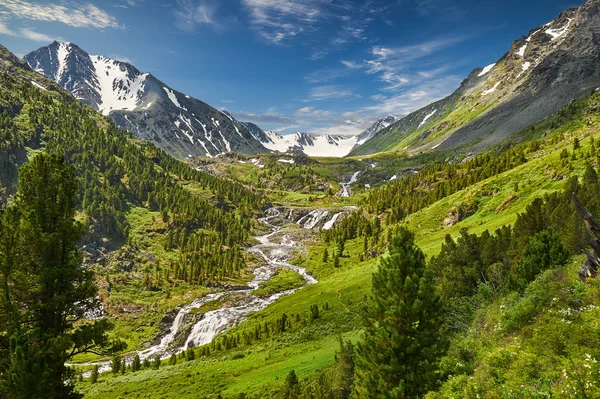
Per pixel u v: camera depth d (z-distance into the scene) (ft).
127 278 455.22
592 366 38.55
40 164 96.78
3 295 85.15
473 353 74.13
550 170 334.03
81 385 219.00
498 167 487.20
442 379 68.90
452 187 534.78
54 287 92.07
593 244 56.90
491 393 45.60
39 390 68.80
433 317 70.64
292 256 602.85
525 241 155.63
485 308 102.37
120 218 588.09
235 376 183.21
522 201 313.53
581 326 51.49
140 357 312.29
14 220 93.61
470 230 312.50
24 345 71.26
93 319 361.10
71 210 103.55
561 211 157.17
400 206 600.39
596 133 438.40
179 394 167.84
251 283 481.87
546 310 66.54
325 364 156.46
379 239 497.46
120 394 182.29
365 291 271.28
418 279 72.43
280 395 123.13
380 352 71.10
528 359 48.83
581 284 65.31
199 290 444.55
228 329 315.78
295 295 355.56
